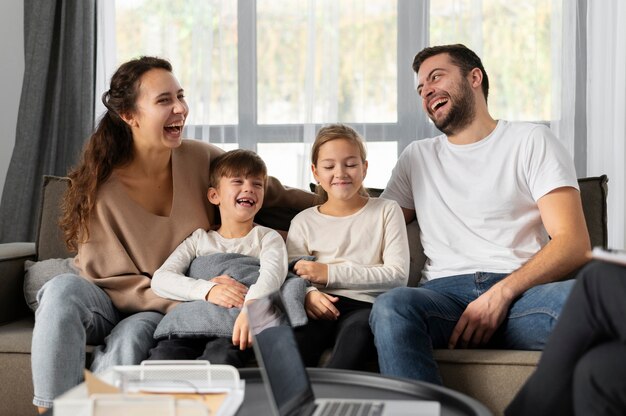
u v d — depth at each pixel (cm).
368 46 371
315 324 210
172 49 376
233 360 195
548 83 364
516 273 207
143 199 238
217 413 127
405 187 247
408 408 131
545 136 226
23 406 209
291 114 375
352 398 142
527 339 199
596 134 359
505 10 365
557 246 210
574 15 359
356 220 235
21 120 363
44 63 363
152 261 231
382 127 371
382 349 189
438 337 204
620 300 125
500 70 366
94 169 232
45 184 260
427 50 245
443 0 366
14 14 378
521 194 226
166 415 115
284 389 129
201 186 244
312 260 232
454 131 237
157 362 148
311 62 371
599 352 126
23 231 362
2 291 237
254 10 375
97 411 115
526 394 139
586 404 125
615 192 358
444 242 230
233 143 377
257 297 208
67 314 198
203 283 216
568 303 133
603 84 358
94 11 368
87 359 208
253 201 235
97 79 374
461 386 192
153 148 236
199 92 374
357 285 222
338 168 232
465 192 231
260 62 376
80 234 229
